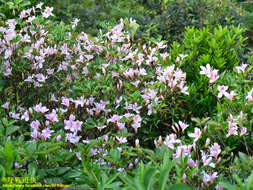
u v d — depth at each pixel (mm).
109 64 3580
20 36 3381
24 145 2389
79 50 4043
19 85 3414
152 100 3395
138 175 2113
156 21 6848
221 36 4633
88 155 2381
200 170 2516
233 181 2574
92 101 3258
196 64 4277
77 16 7246
